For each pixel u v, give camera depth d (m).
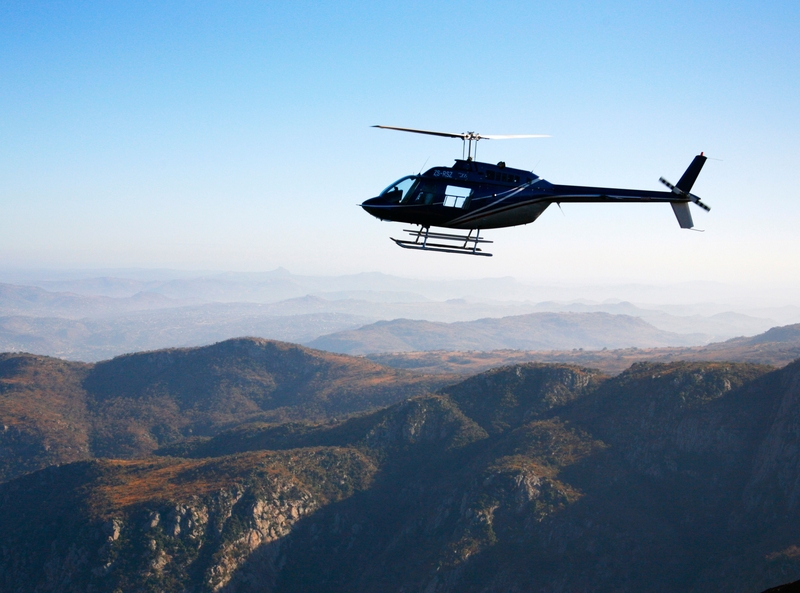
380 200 55.69
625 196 59.94
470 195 55.06
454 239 57.88
